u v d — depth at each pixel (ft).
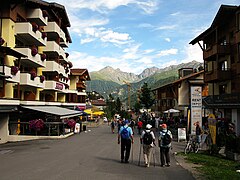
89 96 446.60
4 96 81.66
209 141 58.49
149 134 41.09
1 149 63.36
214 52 111.65
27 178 31.65
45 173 34.68
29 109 89.76
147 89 237.25
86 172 35.70
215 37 122.83
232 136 51.52
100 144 72.79
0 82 85.30
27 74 95.76
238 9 97.25
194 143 59.31
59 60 145.38
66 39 168.04
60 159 46.88
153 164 43.06
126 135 43.73
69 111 114.93
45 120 102.01
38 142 79.05
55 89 126.72
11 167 38.99
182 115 161.79
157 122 131.85
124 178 32.58
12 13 92.22
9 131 90.99
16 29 94.94
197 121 66.54
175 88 178.29
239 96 90.38
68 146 68.28
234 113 98.32
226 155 51.62
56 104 137.49
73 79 210.59
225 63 114.93
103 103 402.72
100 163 43.06
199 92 66.85
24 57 94.73
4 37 89.40
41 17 110.22
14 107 81.30
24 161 44.65
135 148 64.44
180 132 81.30
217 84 122.01
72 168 38.42
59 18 139.85
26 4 104.99
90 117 244.01
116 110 311.06
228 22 110.32
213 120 56.70
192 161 46.14
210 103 112.06
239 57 97.19
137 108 277.23
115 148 63.77
